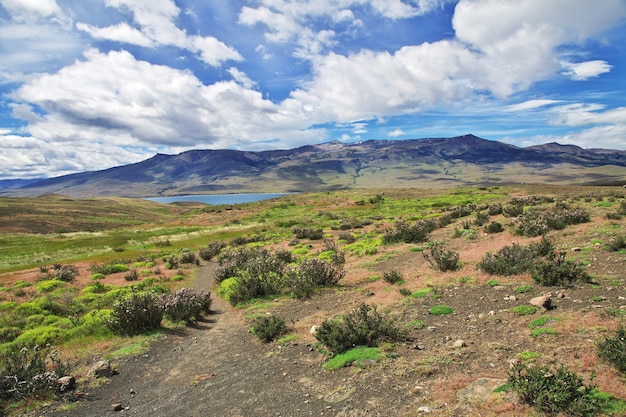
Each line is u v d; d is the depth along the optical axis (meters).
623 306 8.04
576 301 9.03
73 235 78.06
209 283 23.94
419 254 21.06
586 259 12.98
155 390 7.98
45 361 10.20
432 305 10.95
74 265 37.41
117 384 8.47
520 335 7.59
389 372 6.92
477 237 23.30
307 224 66.25
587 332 6.93
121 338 12.25
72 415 6.98
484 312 9.59
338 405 6.07
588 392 4.79
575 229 19.16
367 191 131.62
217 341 11.30
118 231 83.38
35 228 131.75
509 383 5.42
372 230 40.44
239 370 8.56
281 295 16.44
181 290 15.04
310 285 16.17
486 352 7.05
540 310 8.83
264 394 7.00
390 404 5.79
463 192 97.19
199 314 14.65
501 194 79.44
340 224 55.84
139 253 47.91
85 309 17.17
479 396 5.38
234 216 98.31
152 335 12.28
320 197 125.31
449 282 13.20
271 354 9.27
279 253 26.30
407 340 8.48
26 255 51.72
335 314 12.01
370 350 8.04
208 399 7.16
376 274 17.66
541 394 4.68
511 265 13.25
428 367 6.80
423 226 29.16
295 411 6.12
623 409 4.37
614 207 26.05
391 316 10.39
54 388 7.88
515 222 24.67
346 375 7.16
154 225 95.25
